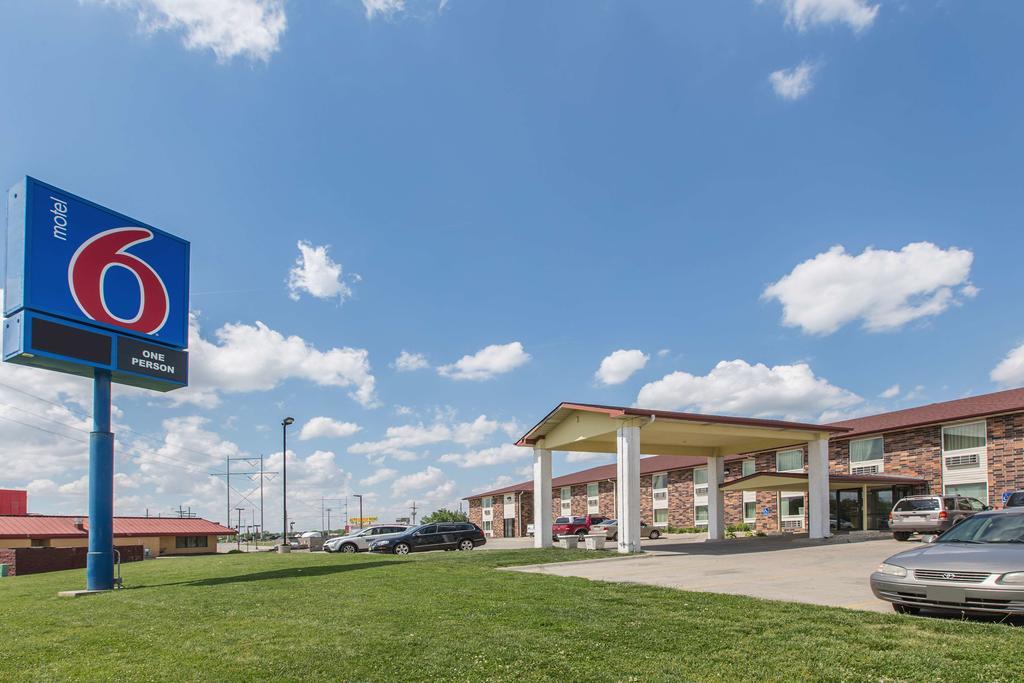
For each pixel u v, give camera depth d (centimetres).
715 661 667
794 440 2733
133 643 865
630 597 1078
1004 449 3072
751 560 1834
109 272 1681
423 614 966
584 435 2462
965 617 836
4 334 1552
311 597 1202
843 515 3531
